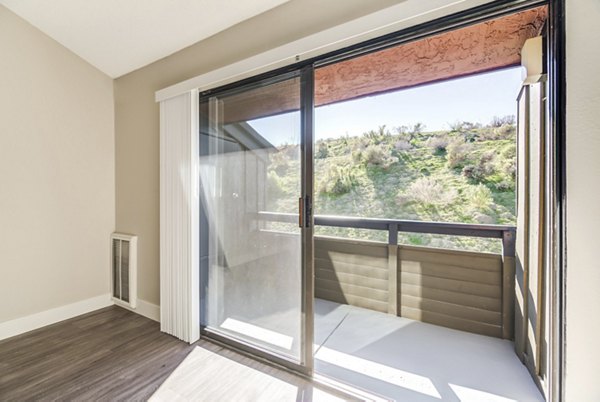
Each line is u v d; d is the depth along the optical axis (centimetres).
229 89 219
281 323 200
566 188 121
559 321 124
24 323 248
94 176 293
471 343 235
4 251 238
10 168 240
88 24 235
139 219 285
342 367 201
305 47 173
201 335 240
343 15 166
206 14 203
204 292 241
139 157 283
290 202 194
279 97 197
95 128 293
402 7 143
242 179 217
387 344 233
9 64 236
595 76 114
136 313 286
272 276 203
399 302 289
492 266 247
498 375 191
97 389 175
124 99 296
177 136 240
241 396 169
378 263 302
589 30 115
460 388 178
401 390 176
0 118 233
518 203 222
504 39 207
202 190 240
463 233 261
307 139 185
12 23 236
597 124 115
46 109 259
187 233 234
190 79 227
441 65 252
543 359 172
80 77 281
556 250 125
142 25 225
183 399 166
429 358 212
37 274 256
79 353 215
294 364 192
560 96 122
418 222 281
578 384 120
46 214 261
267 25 195
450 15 141
